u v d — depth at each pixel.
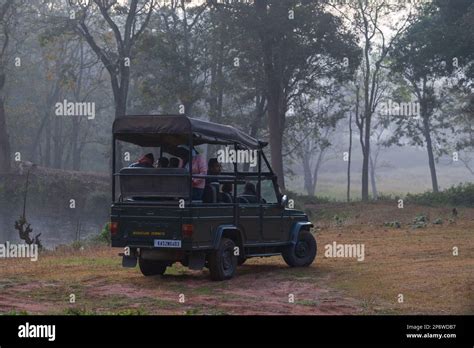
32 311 15.06
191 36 67.38
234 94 68.38
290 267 21.62
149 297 16.77
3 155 76.62
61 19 59.78
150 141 20.14
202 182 18.72
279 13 56.66
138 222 18.38
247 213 19.80
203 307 15.54
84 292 17.42
